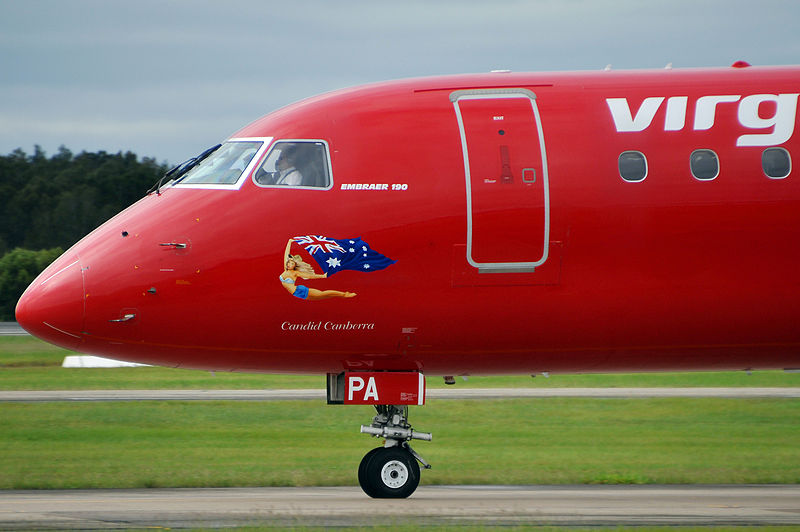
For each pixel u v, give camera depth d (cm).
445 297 5206
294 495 5653
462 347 5384
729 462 7169
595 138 5288
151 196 5488
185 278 5144
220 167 5406
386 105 5403
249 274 5147
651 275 5241
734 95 5428
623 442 8275
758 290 5288
